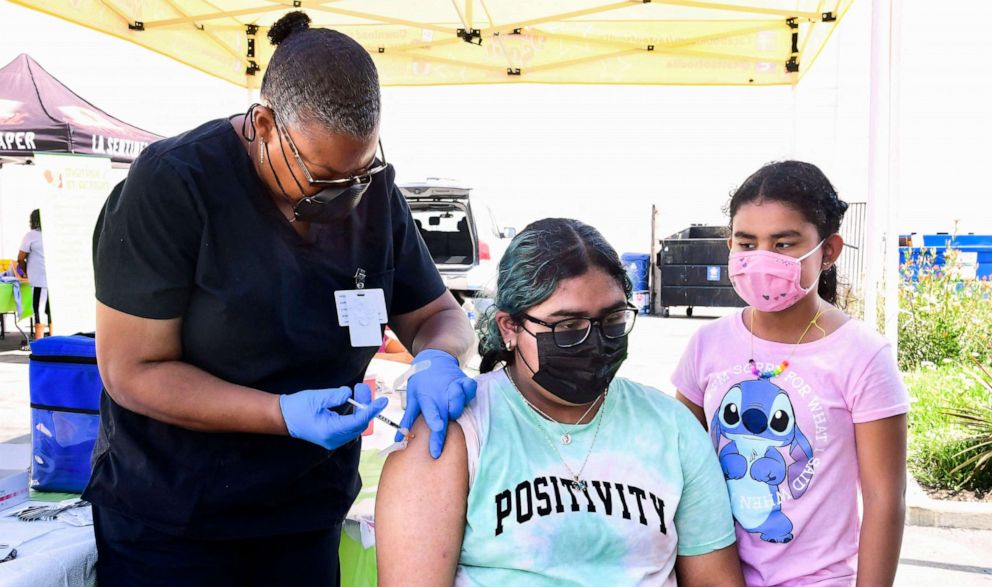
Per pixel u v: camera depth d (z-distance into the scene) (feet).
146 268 4.72
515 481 4.43
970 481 14.23
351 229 5.57
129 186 4.76
